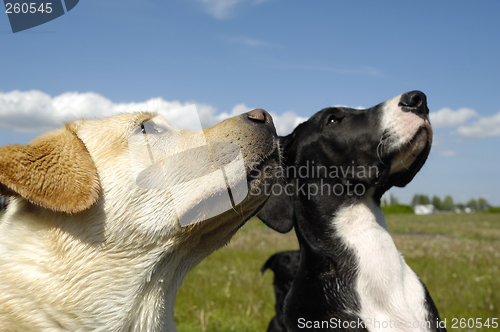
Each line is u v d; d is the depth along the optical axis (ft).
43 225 1.54
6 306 1.45
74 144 1.56
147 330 1.60
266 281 4.70
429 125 2.12
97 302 1.53
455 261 6.36
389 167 2.16
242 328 3.12
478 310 3.54
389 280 2.01
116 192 1.57
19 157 1.46
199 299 3.91
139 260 1.59
